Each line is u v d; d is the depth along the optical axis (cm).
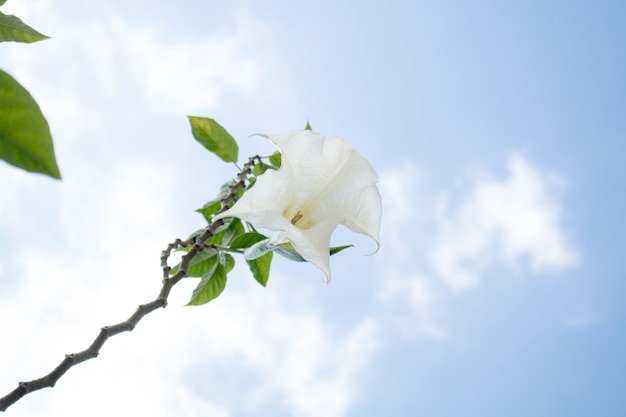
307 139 108
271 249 114
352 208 110
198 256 122
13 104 73
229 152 133
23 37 113
